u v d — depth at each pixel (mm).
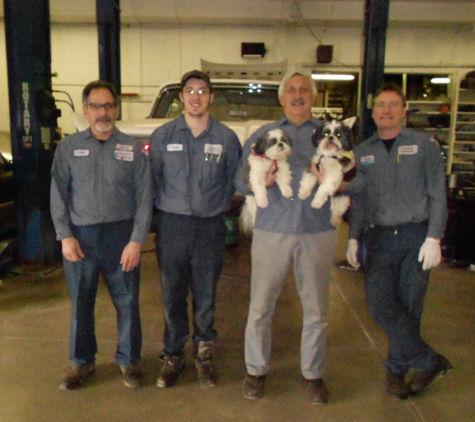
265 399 2430
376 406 2381
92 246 2373
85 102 2293
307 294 2334
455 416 2303
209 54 9578
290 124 2408
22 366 2723
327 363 2850
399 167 2348
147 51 9578
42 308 3645
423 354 2383
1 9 8953
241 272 4766
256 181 2256
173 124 2449
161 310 3703
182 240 2443
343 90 10461
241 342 3156
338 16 8961
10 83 4418
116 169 2342
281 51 9570
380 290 2398
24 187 4512
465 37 9445
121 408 2318
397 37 9508
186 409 2322
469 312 3814
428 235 2287
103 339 3107
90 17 8984
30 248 4598
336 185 2197
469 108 9312
